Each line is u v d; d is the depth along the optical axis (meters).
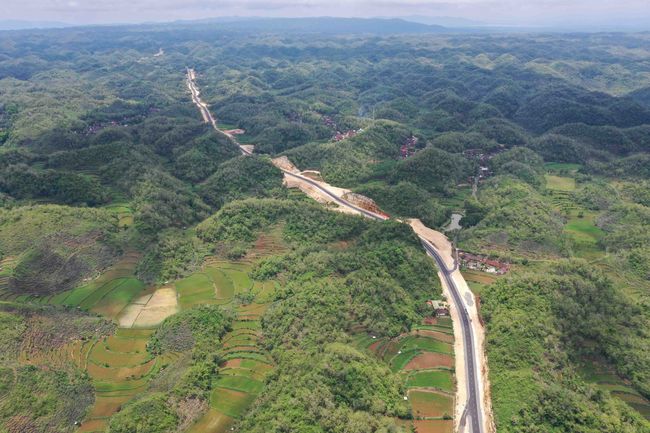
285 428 104.00
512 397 120.19
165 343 143.75
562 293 151.75
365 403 113.88
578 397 119.44
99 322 154.38
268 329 144.88
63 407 118.81
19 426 110.19
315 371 118.31
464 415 120.38
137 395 123.69
